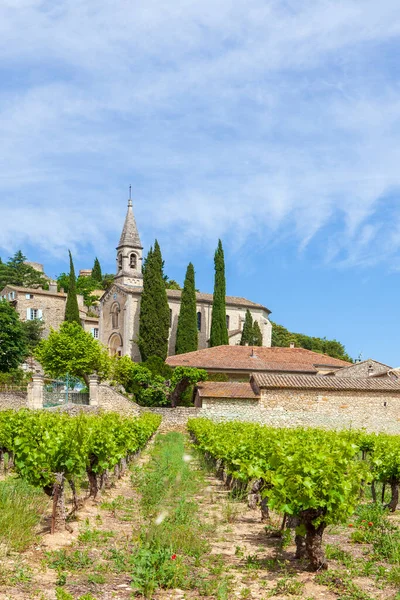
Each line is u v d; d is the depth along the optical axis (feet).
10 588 22.99
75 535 33.86
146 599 23.25
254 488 45.78
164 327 197.36
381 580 26.91
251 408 128.98
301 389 129.29
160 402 146.30
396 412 130.62
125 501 47.44
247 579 26.84
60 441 37.65
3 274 301.84
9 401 125.29
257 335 233.14
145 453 91.66
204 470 70.28
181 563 27.61
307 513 28.73
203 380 143.43
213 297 219.20
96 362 154.51
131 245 224.94
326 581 26.58
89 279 350.84
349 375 177.37
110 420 59.31
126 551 29.99
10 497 36.96
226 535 36.55
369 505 47.03
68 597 21.80
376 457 48.78
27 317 238.07
